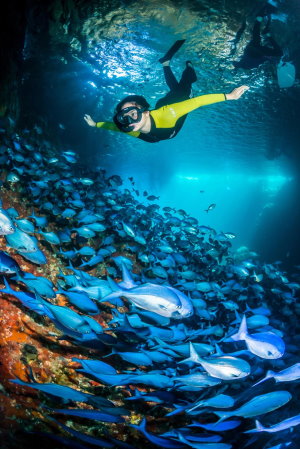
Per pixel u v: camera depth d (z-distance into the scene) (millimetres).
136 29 12938
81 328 3887
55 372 4469
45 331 5047
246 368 3482
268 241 34156
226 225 54750
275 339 3807
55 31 12859
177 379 3908
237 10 11703
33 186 8266
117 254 9109
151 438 3346
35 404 3695
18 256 6379
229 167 39688
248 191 49812
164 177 47250
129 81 17531
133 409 4465
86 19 12453
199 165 39438
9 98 11188
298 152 27016
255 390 4797
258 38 10977
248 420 4367
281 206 34562
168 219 10727
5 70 10836
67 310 3859
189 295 6562
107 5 11703
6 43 10852
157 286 3369
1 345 4316
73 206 8945
